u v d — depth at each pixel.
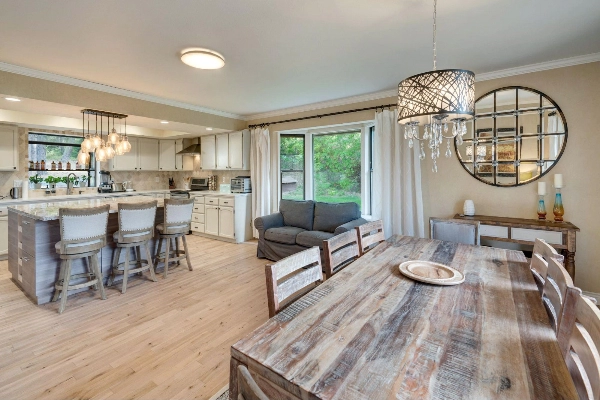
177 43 2.50
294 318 1.10
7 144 4.57
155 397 1.68
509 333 1.00
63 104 3.35
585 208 2.90
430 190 3.70
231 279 3.54
